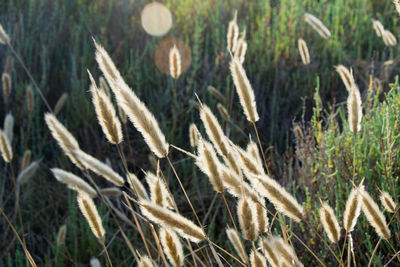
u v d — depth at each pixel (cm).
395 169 237
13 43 438
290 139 365
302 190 265
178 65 249
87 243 276
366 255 217
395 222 220
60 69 441
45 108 403
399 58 390
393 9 516
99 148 364
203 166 143
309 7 530
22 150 354
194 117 386
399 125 251
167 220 135
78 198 160
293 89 399
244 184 149
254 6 550
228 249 254
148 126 140
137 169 354
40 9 484
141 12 502
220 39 459
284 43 449
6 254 266
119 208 306
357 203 143
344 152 260
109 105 146
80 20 477
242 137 368
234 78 164
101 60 156
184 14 510
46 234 297
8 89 328
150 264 145
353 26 484
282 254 142
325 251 208
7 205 320
